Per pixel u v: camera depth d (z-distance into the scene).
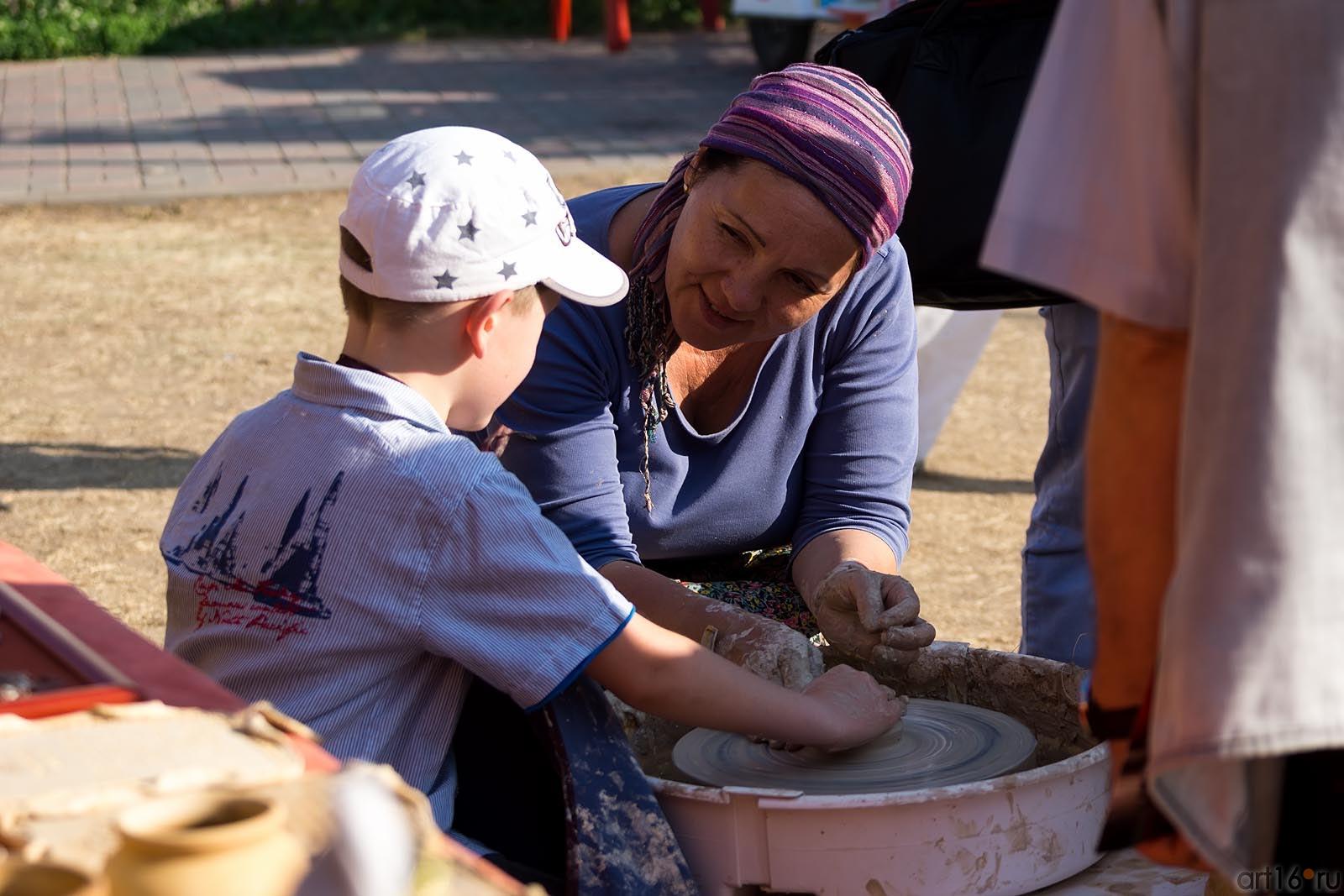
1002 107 2.35
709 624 1.99
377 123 11.30
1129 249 1.14
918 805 1.58
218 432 5.45
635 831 1.62
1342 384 1.03
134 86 13.11
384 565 1.59
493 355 1.71
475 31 16.73
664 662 1.65
